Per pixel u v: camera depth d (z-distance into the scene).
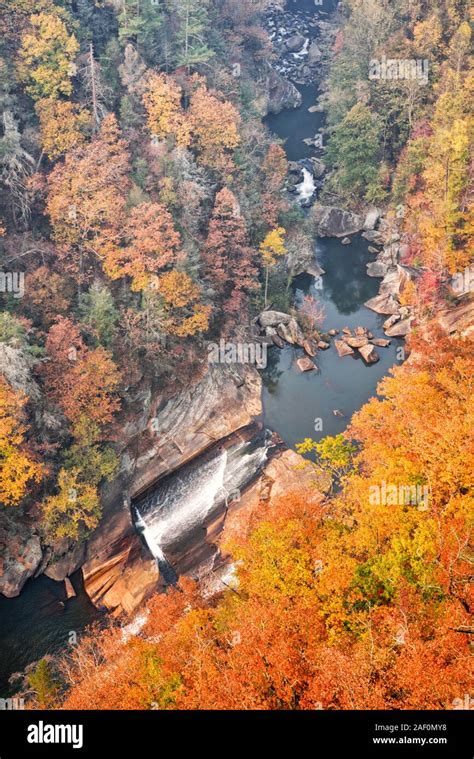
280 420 76.38
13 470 56.41
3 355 54.94
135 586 58.56
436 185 88.75
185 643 39.72
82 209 68.44
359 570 38.53
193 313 73.81
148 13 86.75
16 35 74.62
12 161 67.81
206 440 71.88
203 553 61.78
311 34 153.38
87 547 61.22
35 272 65.44
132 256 68.81
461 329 78.88
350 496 47.41
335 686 30.98
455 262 85.19
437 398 50.12
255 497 66.12
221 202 80.31
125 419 67.62
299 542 42.88
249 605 39.97
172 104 80.12
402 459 44.97
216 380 75.06
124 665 40.69
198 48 90.25
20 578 57.94
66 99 78.56
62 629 55.41
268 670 33.16
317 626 36.22
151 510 65.94
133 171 78.19
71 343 62.84
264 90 127.44
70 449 61.81
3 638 54.75
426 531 38.44
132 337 68.56
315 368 83.00
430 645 31.17
